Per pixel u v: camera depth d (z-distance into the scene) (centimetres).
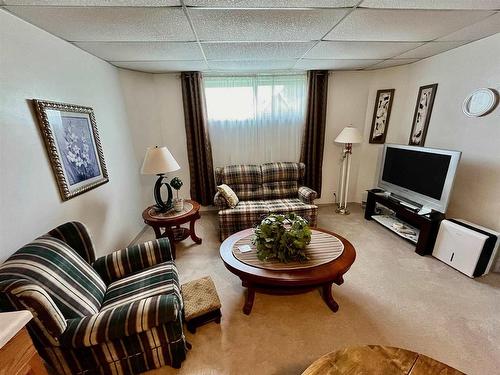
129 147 312
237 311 188
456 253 226
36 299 104
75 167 200
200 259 262
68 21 162
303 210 302
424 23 184
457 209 262
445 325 168
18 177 149
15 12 147
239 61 284
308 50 249
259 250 187
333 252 193
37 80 168
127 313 121
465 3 152
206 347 157
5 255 138
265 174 350
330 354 106
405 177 292
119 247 274
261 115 369
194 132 359
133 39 200
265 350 154
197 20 168
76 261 149
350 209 392
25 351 84
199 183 378
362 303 191
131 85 316
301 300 197
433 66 284
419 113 308
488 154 228
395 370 98
